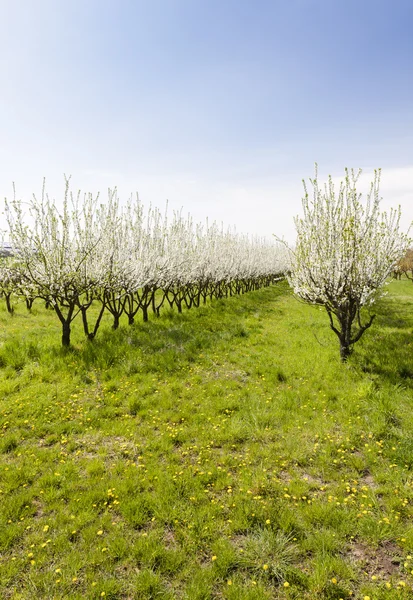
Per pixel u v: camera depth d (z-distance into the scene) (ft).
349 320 33.06
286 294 113.19
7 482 16.31
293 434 21.16
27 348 33.06
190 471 17.57
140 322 50.06
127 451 19.38
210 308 64.85
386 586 11.28
